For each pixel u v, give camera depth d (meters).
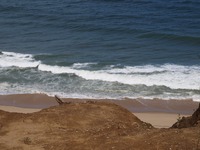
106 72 50.56
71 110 24.31
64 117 23.14
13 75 49.62
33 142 19.83
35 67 52.31
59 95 43.38
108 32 72.62
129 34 71.12
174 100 41.69
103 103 26.44
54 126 22.00
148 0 97.88
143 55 59.00
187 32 71.12
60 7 92.62
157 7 90.75
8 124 22.33
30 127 21.83
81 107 25.06
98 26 75.69
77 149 18.56
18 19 83.44
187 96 42.50
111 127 21.59
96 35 71.06
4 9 91.06
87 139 19.61
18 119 22.97
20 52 60.91
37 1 99.75
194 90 43.84
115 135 19.77
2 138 20.50
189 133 18.89
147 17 82.31
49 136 20.45
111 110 25.20
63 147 18.97
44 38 69.69
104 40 67.94
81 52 60.62
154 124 35.97
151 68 52.12
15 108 40.31
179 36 68.00
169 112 39.25
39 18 83.50
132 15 83.81
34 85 46.59
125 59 56.75
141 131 20.19
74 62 55.44
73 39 68.75
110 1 97.81
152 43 66.19
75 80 47.62
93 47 63.75
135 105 40.94
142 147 17.92
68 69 51.59
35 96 43.31
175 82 46.28
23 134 20.92
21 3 97.00
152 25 76.25
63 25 78.00
